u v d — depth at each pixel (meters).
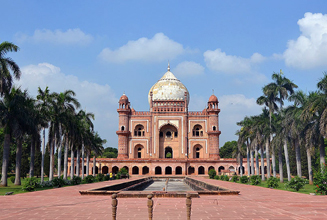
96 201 13.34
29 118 25.50
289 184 21.53
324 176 17.95
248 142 42.88
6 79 23.94
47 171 54.62
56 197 15.30
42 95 28.47
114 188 21.81
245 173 57.09
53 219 9.19
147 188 31.89
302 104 28.42
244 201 13.40
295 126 27.25
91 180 32.69
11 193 18.47
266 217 9.45
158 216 9.60
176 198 14.19
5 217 9.56
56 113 28.27
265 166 62.50
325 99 23.17
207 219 9.12
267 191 19.72
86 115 37.75
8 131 26.08
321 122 22.77
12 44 24.39
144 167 58.94
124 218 9.30
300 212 10.41
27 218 9.37
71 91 30.69
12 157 48.16
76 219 9.18
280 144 31.47
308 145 26.53
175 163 55.62
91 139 40.56
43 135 28.25
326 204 12.53
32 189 21.41
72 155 35.56
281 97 33.56
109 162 56.03
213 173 48.50
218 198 14.48
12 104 24.83
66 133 32.06
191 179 38.94
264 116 34.62
